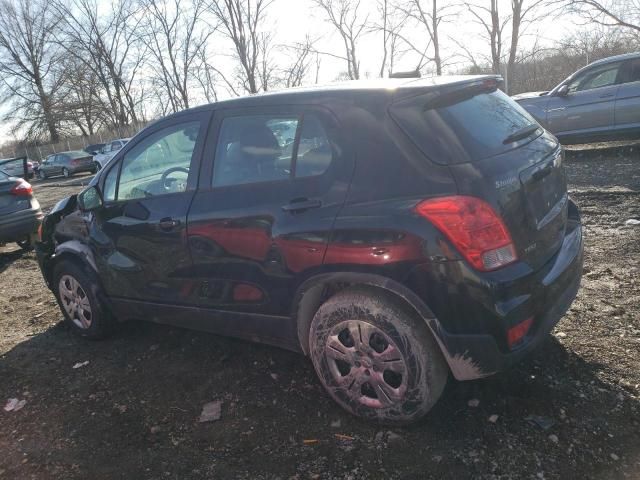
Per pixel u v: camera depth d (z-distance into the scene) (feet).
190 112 11.05
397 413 8.56
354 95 8.79
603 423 8.36
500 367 7.92
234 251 9.82
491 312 7.65
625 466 7.49
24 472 8.81
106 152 90.07
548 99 34.76
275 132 9.58
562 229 9.77
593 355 10.21
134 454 8.97
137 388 11.09
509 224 7.93
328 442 8.71
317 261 8.68
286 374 10.92
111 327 13.55
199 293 10.77
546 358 10.27
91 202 12.51
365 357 8.65
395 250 7.87
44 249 14.37
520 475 7.54
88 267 12.98
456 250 7.56
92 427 9.87
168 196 11.01
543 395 9.16
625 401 8.80
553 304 8.57
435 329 7.87
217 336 13.00
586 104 33.17
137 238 11.53
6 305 17.76
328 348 9.04
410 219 7.78
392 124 8.28
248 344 12.39
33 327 15.33
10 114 148.77
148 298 11.89
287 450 8.65
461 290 7.63
